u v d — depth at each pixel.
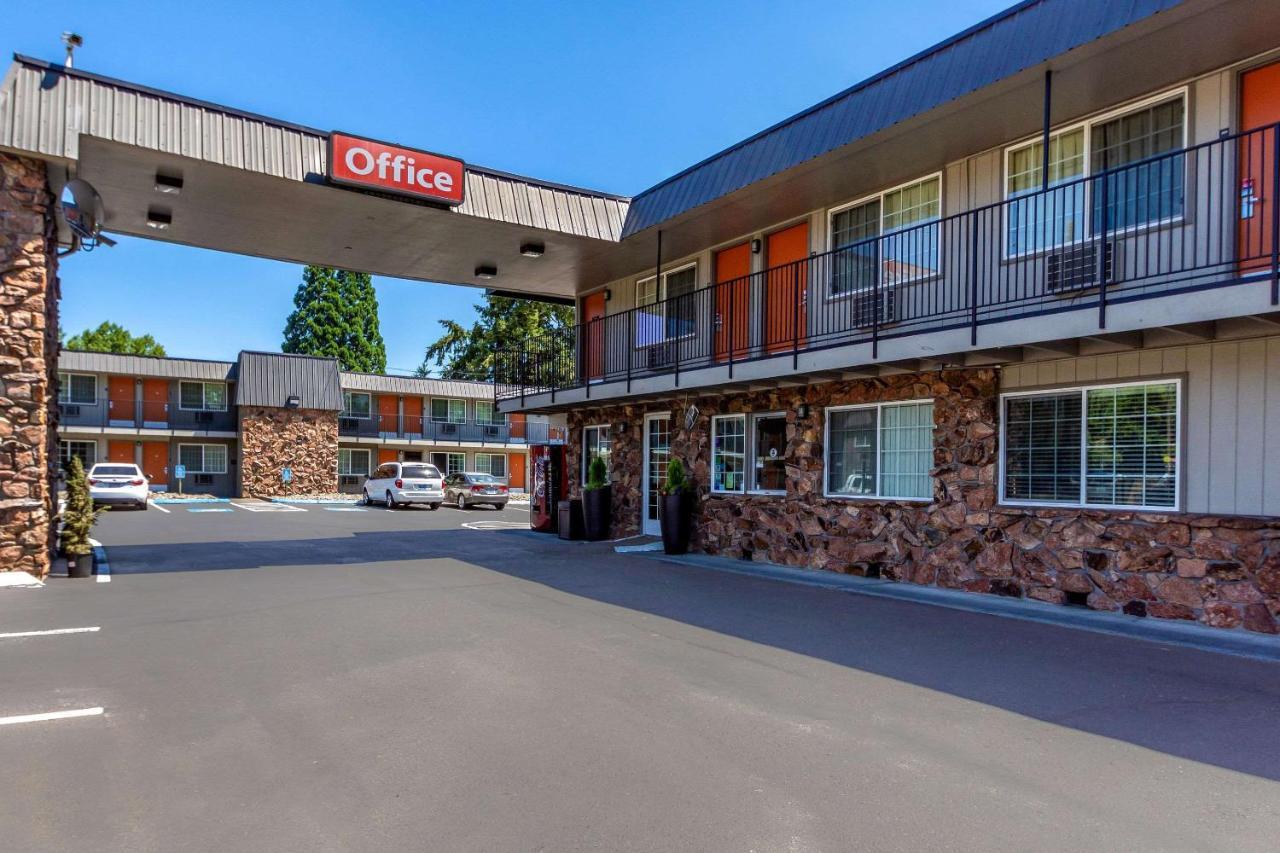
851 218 12.42
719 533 13.97
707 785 4.11
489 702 5.47
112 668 6.26
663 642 7.27
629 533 16.70
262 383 36.66
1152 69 8.28
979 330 8.95
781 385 12.66
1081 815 3.78
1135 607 8.44
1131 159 8.99
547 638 7.41
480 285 18.48
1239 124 8.12
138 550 14.73
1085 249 9.17
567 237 14.12
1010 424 10.00
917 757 4.50
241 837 3.53
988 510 9.94
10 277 10.19
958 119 9.52
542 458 19.05
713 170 12.77
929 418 10.95
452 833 3.58
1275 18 7.28
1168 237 8.51
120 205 12.26
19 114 9.54
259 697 5.54
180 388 37.34
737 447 14.07
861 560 11.44
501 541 16.62
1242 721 5.11
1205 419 8.20
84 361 34.69
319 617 8.35
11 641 7.15
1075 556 9.01
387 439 41.12
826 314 12.62
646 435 16.48
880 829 3.63
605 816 3.75
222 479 38.59
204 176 11.00
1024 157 10.09
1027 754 4.55
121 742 4.67
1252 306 6.87
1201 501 8.20
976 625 8.06
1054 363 9.48
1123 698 5.59
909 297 11.31
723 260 14.90
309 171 11.26
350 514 26.03
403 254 15.32
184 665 6.37
